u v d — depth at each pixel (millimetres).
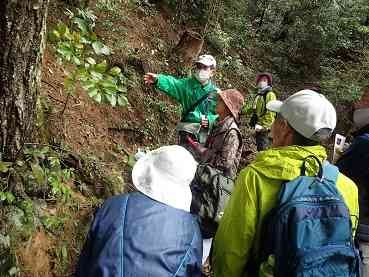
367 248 2492
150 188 2088
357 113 2762
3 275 3000
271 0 12047
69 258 3514
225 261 2043
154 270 1868
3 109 3084
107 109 5348
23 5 2908
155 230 1959
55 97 4512
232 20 10516
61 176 3648
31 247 3225
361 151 2551
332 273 1894
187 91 4543
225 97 3891
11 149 3213
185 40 7254
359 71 11922
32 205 3309
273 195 2008
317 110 2090
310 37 12156
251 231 1996
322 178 2021
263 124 6793
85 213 3783
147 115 5918
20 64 3037
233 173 3795
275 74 11125
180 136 4555
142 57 6516
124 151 5105
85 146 4543
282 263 1898
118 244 1924
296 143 2137
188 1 9000
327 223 1918
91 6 6309
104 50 3385
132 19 7250
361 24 12789
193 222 2084
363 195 2521
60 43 3209
